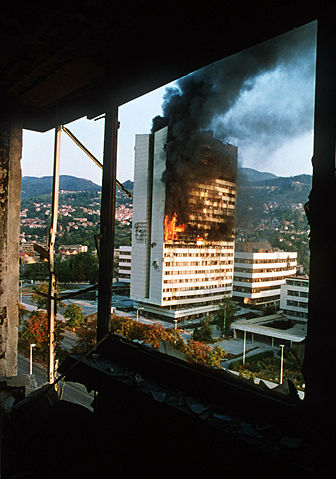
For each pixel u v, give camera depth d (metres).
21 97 2.95
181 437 1.54
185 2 1.67
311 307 1.25
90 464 1.89
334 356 1.19
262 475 1.23
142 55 2.07
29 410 2.32
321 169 1.26
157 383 1.87
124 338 2.29
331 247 1.21
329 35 1.27
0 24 1.80
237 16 1.62
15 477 1.89
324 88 1.27
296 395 1.39
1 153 3.11
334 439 1.16
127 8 1.69
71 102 2.88
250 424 1.40
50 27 1.85
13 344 3.29
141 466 1.72
